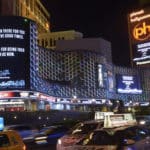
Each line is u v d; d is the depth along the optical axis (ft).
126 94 599.98
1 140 45.55
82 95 501.15
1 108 348.79
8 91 348.18
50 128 96.12
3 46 352.69
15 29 358.43
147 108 290.56
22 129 98.22
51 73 507.30
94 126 59.00
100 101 521.24
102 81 530.27
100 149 38.93
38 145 92.53
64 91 470.80
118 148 38.60
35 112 315.99
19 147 46.93
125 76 605.73
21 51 356.79
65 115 358.23
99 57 535.19
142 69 635.25
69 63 525.75
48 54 508.12
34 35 373.40
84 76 518.37
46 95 404.98
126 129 42.42
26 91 353.51
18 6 531.50
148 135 44.91
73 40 570.46
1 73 349.00
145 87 627.46
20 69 353.72
